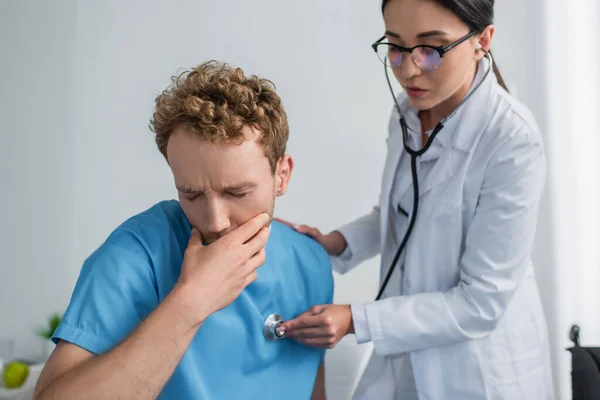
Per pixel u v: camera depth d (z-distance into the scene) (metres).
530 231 1.20
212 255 0.84
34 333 2.13
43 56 2.14
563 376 2.00
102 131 2.13
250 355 1.02
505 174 1.18
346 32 2.03
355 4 2.02
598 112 1.99
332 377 1.84
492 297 1.19
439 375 1.26
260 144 0.88
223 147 0.84
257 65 2.07
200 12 2.08
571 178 2.00
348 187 2.05
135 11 2.10
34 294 2.16
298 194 2.07
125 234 0.93
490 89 1.24
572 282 2.01
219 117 0.83
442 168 1.25
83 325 0.84
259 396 1.05
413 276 1.29
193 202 0.89
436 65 1.11
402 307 1.21
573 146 2.00
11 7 2.15
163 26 2.09
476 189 1.22
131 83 2.11
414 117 1.34
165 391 0.94
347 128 2.04
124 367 0.76
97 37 2.12
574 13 1.98
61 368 0.81
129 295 0.88
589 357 1.36
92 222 2.14
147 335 0.78
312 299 1.18
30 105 2.15
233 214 0.88
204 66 0.94
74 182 2.14
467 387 1.24
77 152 2.14
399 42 1.14
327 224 2.07
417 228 1.28
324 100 2.05
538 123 1.99
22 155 2.16
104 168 2.13
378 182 2.04
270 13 2.06
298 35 2.05
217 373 0.98
